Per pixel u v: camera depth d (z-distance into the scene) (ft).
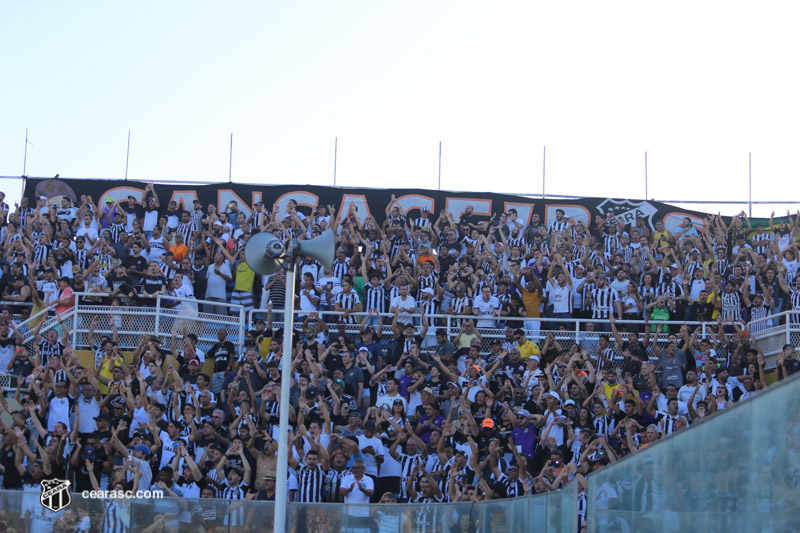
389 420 61.82
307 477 56.90
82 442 61.36
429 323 80.28
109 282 79.25
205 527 47.60
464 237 90.79
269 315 76.69
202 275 83.97
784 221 92.53
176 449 59.57
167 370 71.10
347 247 86.17
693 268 83.87
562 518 39.70
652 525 29.45
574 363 67.92
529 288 81.20
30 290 81.66
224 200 95.45
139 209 93.61
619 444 60.08
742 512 23.03
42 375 65.31
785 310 78.59
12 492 48.80
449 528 47.52
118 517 48.16
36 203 94.48
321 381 67.67
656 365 73.46
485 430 60.64
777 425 21.39
